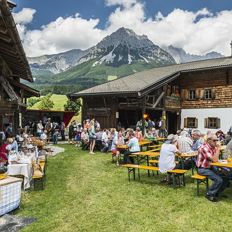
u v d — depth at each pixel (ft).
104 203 25.73
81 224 21.06
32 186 30.60
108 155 55.52
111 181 34.01
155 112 92.79
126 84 83.05
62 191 29.55
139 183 32.96
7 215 22.02
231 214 22.95
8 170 29.07
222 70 81.61
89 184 32.55
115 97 79.92
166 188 30.66
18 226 20.44
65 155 55.47
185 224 21.11
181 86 90.07
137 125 77.15
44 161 36.86
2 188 22.12
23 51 30.63
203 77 85.66
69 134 80.23
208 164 27.25
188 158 36.52
